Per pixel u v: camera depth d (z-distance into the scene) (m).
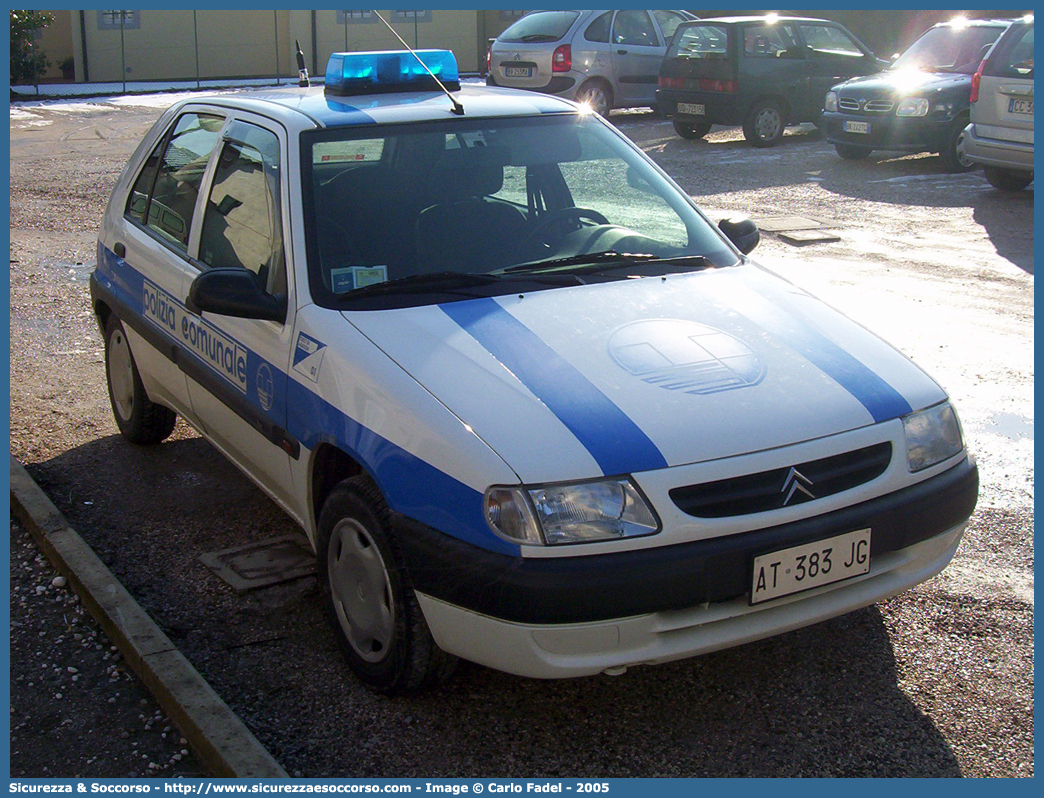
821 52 15.31
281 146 3.72
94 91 22.55
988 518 4.29
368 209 3.61
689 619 2.74
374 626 3.12
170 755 2.97
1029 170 10.80
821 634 3.51
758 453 2.81
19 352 6.54
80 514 4.45
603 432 2.77
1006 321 6.94
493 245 3.64
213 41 25.61
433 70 4.43
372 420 2.99
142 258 4.60
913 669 3.30
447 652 2.97
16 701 3.21
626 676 3.30
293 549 4.09
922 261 8.57
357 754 2.95
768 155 14.40
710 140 16.03
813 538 2.81
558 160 4.03
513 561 2.65
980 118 11.02
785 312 3.46
